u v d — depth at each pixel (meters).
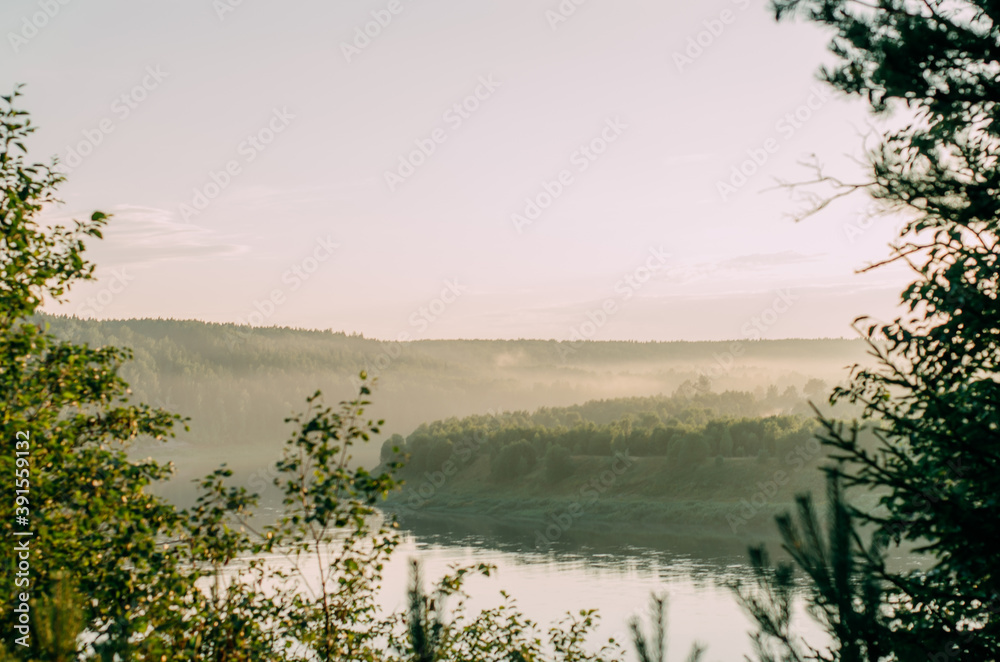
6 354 9.89
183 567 10.46
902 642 5.70
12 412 9.68
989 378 7.04
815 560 5.45
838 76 7.82
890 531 6.47
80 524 9.89
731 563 71.06
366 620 11.68
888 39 7.29
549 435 147.62
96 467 10.09
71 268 10.77
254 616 10.95
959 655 6.10
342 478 9.84
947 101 7.25
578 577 65.44
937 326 7.09
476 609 49.12
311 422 9.73
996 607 6.29
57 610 6.64
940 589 6.64
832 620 5.46
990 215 7.23
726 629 44.56
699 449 117.56
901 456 6.42
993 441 6.55
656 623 6.04
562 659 13.27
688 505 103.62
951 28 6.97
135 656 8.65
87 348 11.02
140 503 10.58
